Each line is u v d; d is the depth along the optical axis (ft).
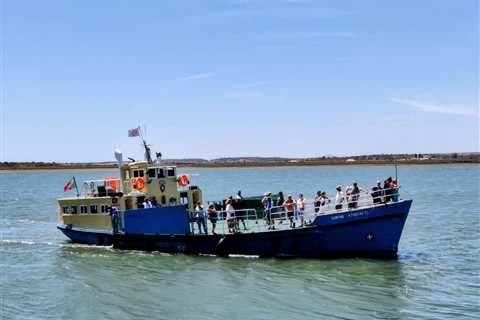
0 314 78.79
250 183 495.82
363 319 74.02
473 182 437.17
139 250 122.21
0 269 108.58
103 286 93.50
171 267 106.01
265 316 76.13
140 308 80.94
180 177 128.57
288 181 524.11
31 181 627.87
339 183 465.47
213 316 76.64
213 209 115.34
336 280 93.50
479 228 158.81
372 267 102.01
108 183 132.87
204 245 115.14
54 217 216.13
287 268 102.27
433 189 353.51
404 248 124.88
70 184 135.54
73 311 80.07
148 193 124.98
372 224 106.22
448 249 123.34
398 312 76.59
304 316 75.72
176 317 76.64
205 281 94.99
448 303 80.53
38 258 120.16
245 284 92.38
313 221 108.37
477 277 95.45
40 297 87.51
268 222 114.01
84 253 122.31
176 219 117.29
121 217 123.44
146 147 129.39
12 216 220.02
